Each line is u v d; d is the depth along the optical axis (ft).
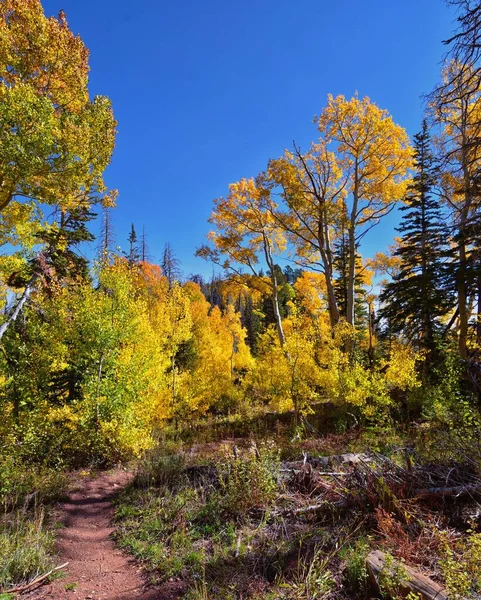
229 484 18.45
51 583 12.59
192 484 21.79
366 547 11.98
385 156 54.34
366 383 36.78
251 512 16.79
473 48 16.58
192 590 11.32
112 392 32.65
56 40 31.96
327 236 58.18
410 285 50.19
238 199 61.98
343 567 11.46
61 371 35.68
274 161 54.80
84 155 31.24
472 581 8.57
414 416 37.60
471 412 20.84
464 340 40.16
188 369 58.65
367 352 61.72
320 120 54.90
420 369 48.26
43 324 33.06
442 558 10.32
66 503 22.00
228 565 12.84
